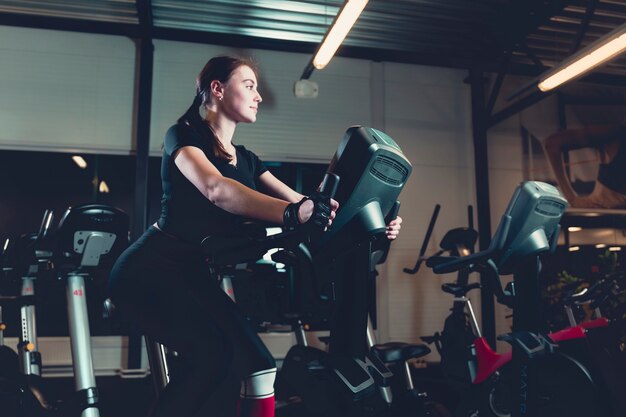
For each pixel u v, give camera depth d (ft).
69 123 16.99
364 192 4.43
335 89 18.86
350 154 4.37
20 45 16.88
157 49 17.72
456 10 16.72
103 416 11.19
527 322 7.04
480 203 18.56
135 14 16.88
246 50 18.31
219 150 4.85
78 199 17.28
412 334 18.02
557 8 15.76
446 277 18.52
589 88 20.45
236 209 4.08
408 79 19.49
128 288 4.82
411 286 18.28
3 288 10.84
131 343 15.67
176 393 4.73
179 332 4.73
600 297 10.66
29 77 16.85
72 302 7.55
